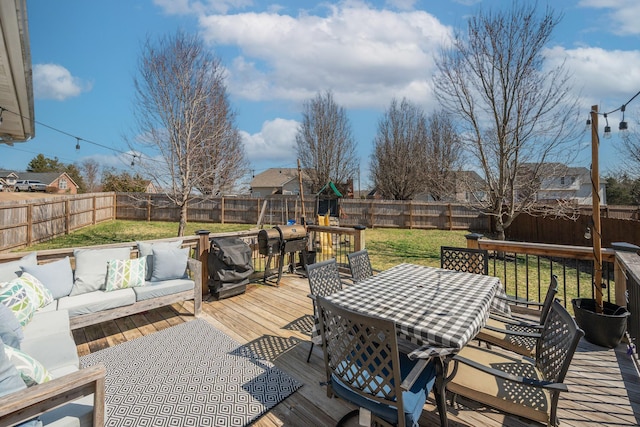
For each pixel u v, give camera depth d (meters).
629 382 2.35
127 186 18.06
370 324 1.41
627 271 2.78
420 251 9.26
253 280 5.08
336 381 1.71
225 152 9.09
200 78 8.10
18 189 28.61
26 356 1.50
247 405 2.13
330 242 8.09
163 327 3.38
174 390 2.29
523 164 7.39
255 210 15.24
